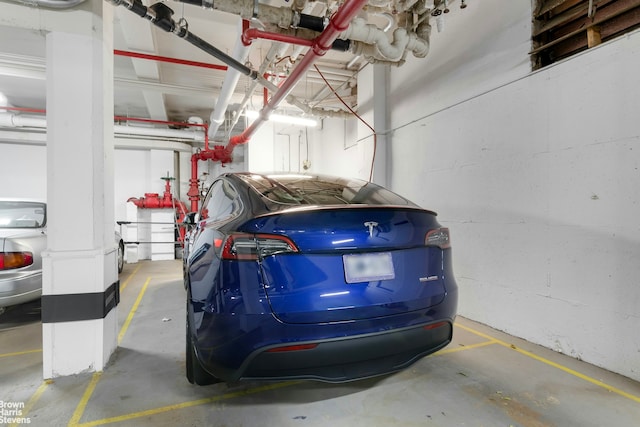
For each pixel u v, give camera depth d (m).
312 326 1.44
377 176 4.73
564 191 2.47
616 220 2.17
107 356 2.34
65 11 2.17
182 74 5.36
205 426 1.65
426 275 1.73
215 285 1.55
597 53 2.27
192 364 1.96
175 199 8.26
